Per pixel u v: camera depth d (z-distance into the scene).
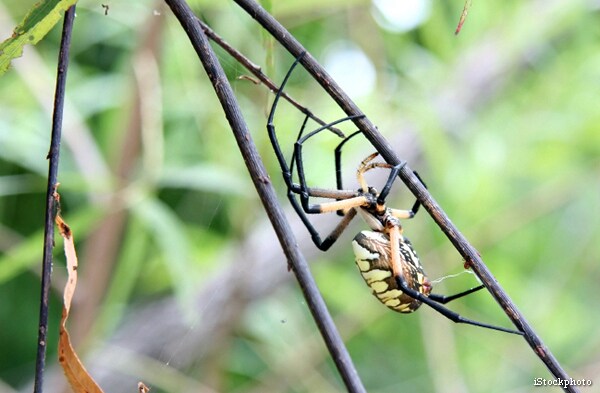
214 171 0.67
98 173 0.67
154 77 0.67
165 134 0.71
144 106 0.67
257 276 0.69
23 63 0.67
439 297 0.62
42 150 0.68
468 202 0.71
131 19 0.68
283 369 0.71
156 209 0.66
